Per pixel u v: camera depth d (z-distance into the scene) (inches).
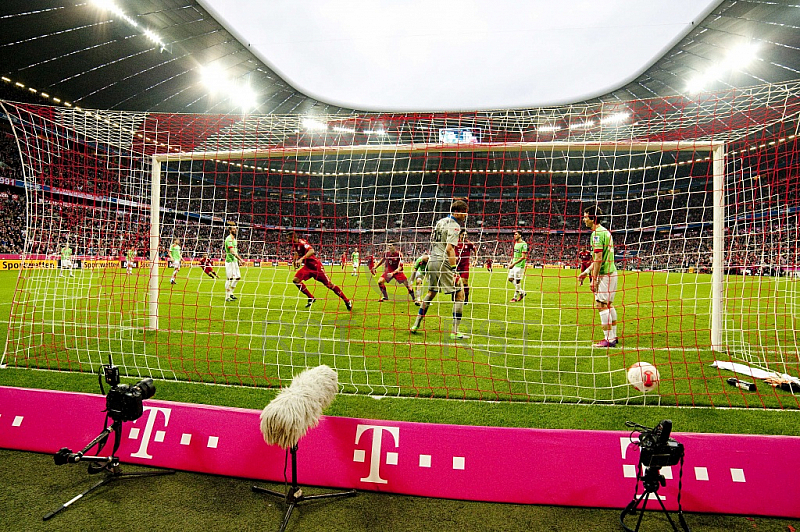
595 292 195.5
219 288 486.0
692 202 1050.7
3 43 788.0
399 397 132.0
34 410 108.5
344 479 90.0
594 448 89.7
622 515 77.5
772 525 78.1
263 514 80.0
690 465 86.5
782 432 107.3
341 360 172.9
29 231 201.9
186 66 1021.2
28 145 199.0
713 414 118.7
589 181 1189.1
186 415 102.9
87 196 233.5
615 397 131.5
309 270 287.4
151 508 81.4
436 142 176.1
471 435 93.1
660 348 195.9
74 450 101.6
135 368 159.9
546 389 138.6
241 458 94.8
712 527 77.5
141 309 304.2
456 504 84.3
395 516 80.0
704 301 388.2
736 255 189.9
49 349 185.6
